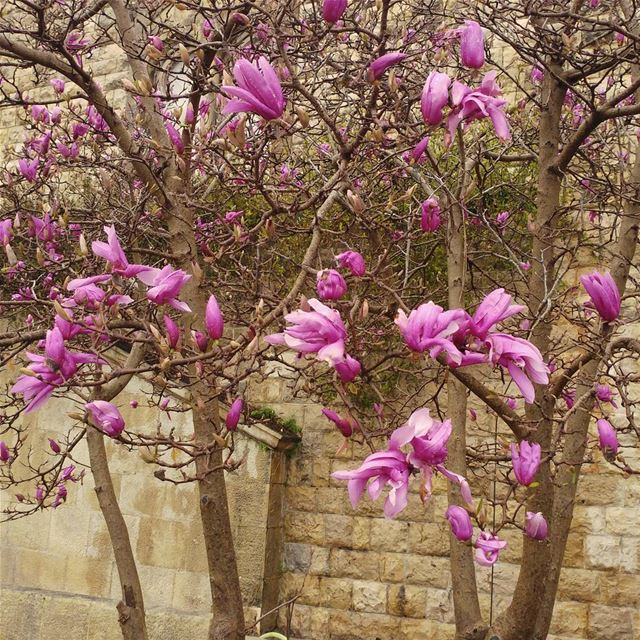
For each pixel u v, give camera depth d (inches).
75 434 267.1
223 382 225.5
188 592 241.1
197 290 132.8
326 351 69.0
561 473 126.9
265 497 245.9
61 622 254.1
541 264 135.0
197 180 195.3
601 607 219.1
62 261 163.3
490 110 80.3
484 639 113.3
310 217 215.8
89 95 146.9
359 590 245.6
